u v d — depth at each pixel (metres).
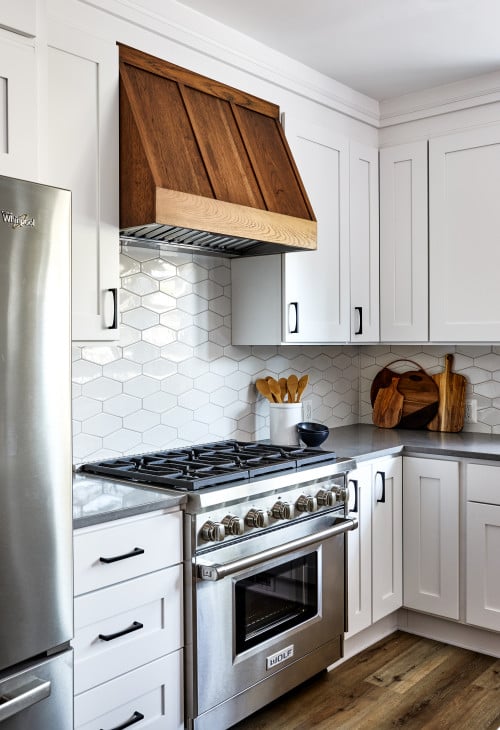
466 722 2.43
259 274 3.00
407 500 3.15
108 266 2.24
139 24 2.33
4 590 1.51
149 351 2.76
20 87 1.79
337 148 3.17
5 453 1.50
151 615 2.05
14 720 1.56
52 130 2.08
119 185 2.27
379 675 2.79
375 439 3.33
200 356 2.98
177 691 2.12
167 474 2.28
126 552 1.96
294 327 2.95
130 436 2.69
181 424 2.89
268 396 3.17
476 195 3.17
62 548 1.63
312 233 2.79
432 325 3.31
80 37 2.14
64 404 1.62
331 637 2.70
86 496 2.08
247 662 2.30
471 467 2.94
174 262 2.85
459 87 3.17
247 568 2.20
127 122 2.25
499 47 2.82
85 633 1.86
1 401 1.49
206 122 2.53
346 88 3.22
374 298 3.45
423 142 3.32
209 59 2.61
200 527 2.13
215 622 2.19
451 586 3.01
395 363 3.82
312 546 2.59
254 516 2.27
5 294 1.49
